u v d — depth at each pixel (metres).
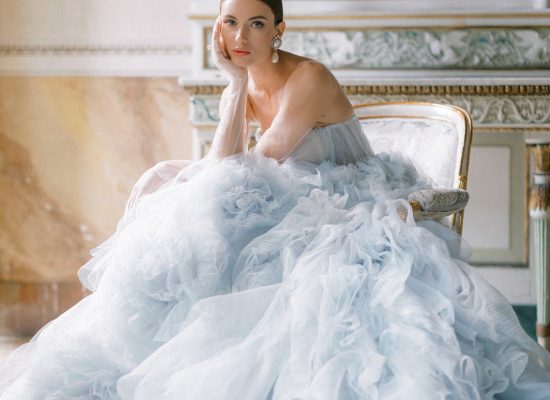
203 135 3.31
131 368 1.81
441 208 2.02
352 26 3.48
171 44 4.20
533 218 3.18
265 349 1.70
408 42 3.47
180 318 1.79
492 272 3.74
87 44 4.23
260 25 2.05
